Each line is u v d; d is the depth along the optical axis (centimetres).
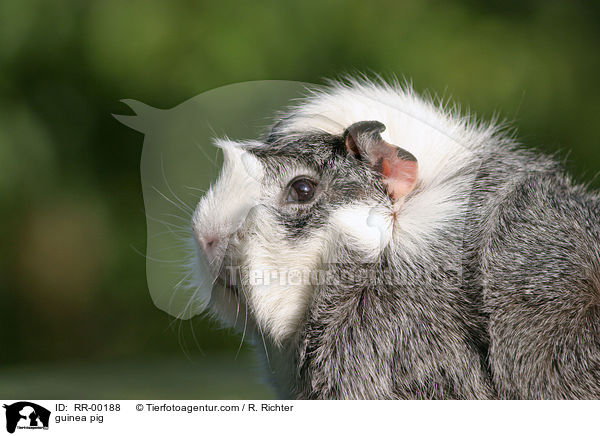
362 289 103
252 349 109
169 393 116
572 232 104
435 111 107
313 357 103
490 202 104
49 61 169
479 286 103
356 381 103
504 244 104
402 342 103
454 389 103
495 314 103
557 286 103
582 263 103
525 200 104
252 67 160
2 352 178
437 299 103
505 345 103
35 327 179
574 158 167
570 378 103
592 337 103
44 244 177
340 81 107
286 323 104
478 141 106
